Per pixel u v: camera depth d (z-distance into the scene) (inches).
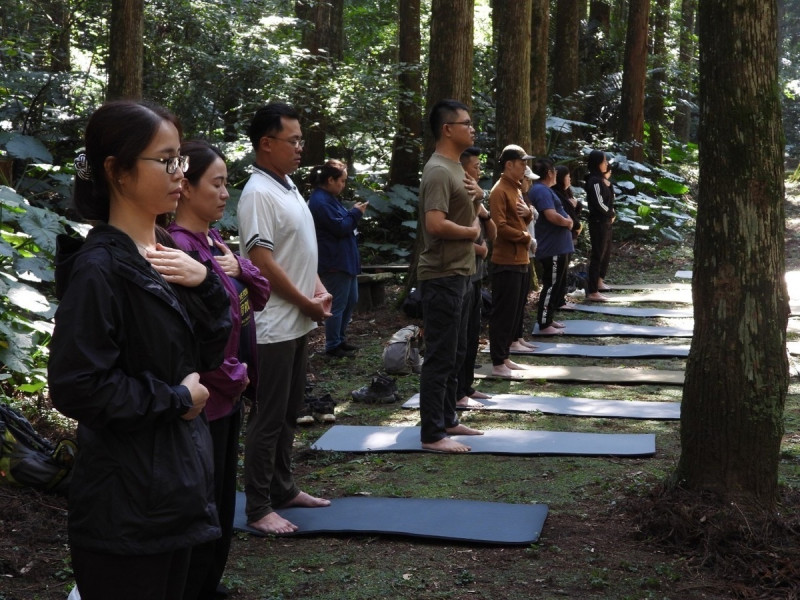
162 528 79.1
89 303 77.3
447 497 180.2
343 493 183.5
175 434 81.1
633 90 686.5
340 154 583.8
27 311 236.4
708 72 155.4
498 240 276.1
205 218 121.0
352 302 312.5
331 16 573.0
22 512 160.6
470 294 213.0
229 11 505.7
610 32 824.9
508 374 284.0
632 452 206.4
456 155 198.7
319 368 297.3
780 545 148.5
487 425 233.8
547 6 496.4
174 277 84.3
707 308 160.2
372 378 264.7
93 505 78.5
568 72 684.7
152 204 82.8
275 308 153.5
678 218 648.4
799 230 665.6
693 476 163.6
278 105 154.3
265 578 143.2
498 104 407.8
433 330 203.8
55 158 443.8
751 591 137.4
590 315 392.8
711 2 153.3
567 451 207.8
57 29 495.2
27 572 141.7
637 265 543.2
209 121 492.4
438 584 140.7
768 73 152.5
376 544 157.3
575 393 268.4
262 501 160.2
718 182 156.7
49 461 170.2
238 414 121.3
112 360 77.9
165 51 485.1
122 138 80.4
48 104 447.5
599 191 419.2
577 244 551.5
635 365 304.0
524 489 184.7
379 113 533.6
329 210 296.4
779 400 159.3
